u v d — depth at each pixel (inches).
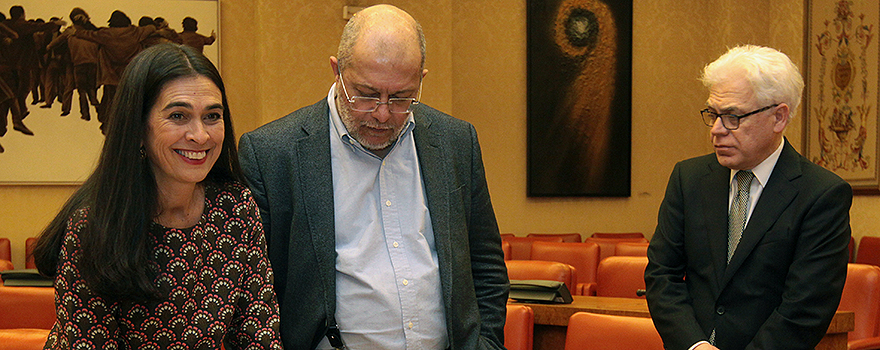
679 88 335.3
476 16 318.3
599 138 325.4
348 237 69.6
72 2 261.6
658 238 89.4
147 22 267.4
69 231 54.7
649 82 332.2
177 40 269.6
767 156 81.0
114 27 265.0
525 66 321.4
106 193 54.6
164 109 55.6
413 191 72.1
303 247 68.8
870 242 224.5
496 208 319.6
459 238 73.4
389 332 68.7
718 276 81.4
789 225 78.5
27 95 259.6
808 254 76.6
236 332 64.0
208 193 62.7
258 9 271.1
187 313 59.6
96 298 54.9
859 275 135.3
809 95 261.4
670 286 84.9
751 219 80.7
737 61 78.7
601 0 324.2
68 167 263.0
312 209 68.9
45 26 260.4
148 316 58.1
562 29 321.4
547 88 321.1
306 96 272.8
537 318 123.7
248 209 64.1
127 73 55.8
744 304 80.0
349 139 69.6
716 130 79.6
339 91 68.2
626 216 331.9
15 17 258.4
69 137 262.7
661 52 333.1
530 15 319.0
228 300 61.9
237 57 279.1
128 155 55.0
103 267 53.4
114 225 54.2
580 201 327.6
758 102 77.1
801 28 271.0
